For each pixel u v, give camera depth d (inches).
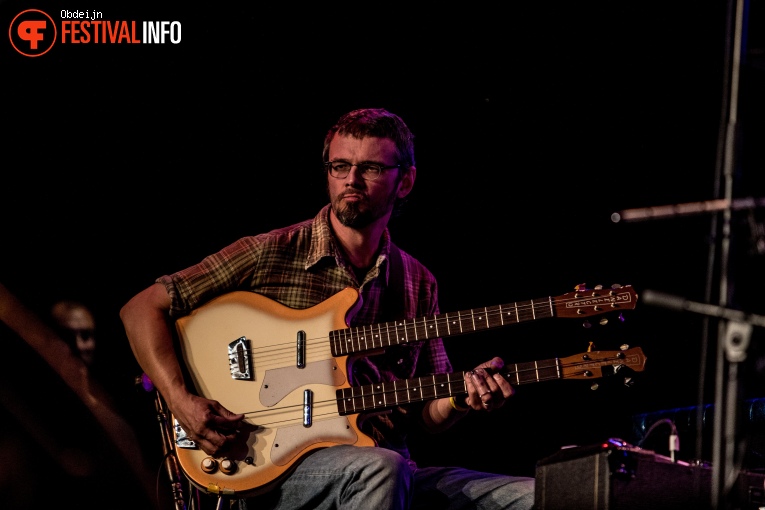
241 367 122.1
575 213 165.3
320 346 122.1
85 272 169.9
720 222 85.0
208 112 174.4
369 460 110.8
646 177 161.8
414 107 173.0
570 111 166.7
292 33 174.1
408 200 172.4
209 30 173.9
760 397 112.8
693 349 154.8
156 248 172.6
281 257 128.3
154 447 165.8
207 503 150.4
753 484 92.7
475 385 114.4
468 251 169.8
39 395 159.3
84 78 171.6
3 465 153.9
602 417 160.2
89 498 156.9
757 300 115.2
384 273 130.8
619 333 161.2
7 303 162.9
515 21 169.0
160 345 121.8
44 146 170.4
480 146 171.0
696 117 158.9
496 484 123.0
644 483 93.7
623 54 163.6
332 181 129.0
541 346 165.8
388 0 172.7
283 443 118.3
